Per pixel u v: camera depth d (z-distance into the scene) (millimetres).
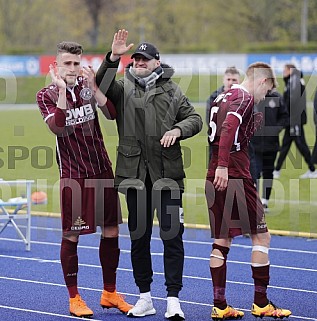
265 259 9172
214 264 9242
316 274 11945
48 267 12547
